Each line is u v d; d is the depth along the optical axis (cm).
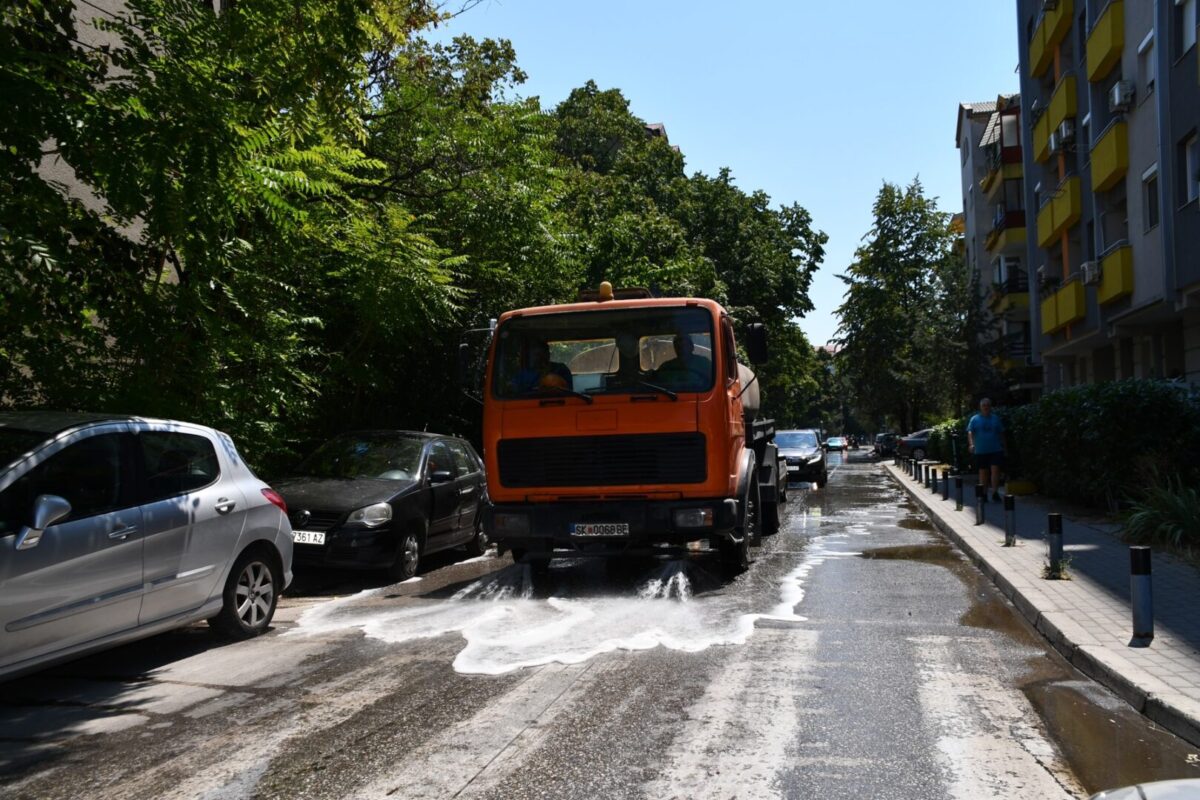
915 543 1308
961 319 4072
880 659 636
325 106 769
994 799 394
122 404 877
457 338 1600
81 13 1202
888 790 404
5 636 539
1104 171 2236
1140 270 2061
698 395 904
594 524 904
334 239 1247
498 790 408
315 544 955
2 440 604
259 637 745
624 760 442
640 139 3941
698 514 892
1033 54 3036
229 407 998
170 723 519
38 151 681
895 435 6138
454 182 1603
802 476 2769
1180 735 472
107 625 604
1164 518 1074
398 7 842
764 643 685
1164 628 668
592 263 2405
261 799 404
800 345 4925
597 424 913
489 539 940
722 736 475
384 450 1127
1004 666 617
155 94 711
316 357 1352
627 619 780
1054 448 1539
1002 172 4081
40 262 712
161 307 902
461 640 712
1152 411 1285
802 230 4350
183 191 741
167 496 670
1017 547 1122
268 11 737
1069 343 2666
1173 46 1800
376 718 516
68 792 420
